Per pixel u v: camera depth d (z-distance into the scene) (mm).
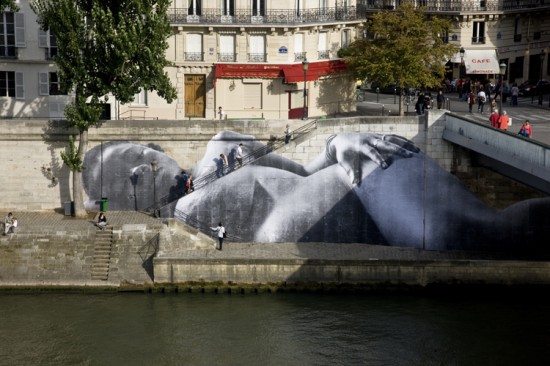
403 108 107312
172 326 75938
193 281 82125
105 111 101062
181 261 81938
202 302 80312
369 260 81938
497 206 86938
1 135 89375
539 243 86812
